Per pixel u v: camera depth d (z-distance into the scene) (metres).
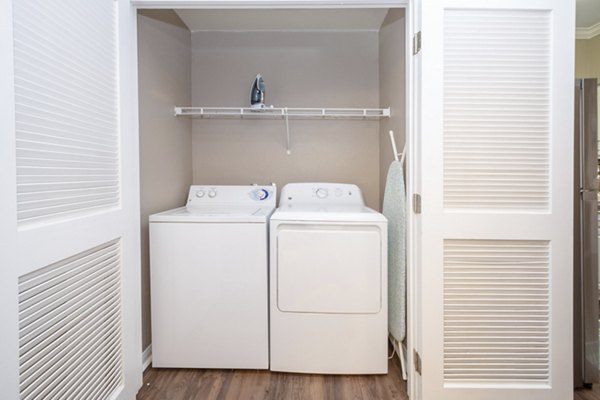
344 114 2.41
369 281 1.70
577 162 1.55
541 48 1.37
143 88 1.82
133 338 1.51
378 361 1.72
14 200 0.85
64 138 1.06
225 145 2.58
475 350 1.44
